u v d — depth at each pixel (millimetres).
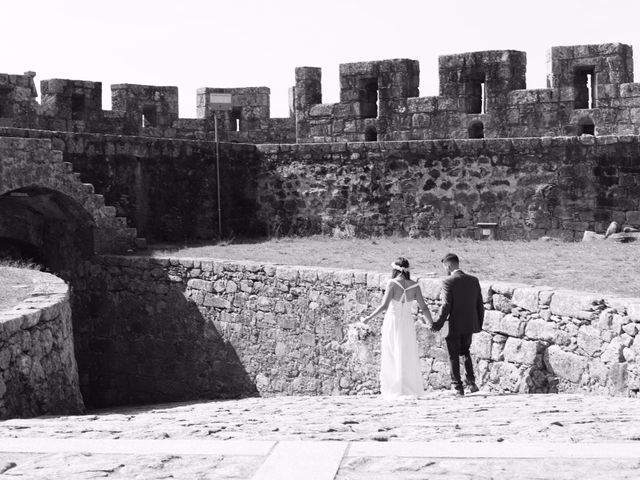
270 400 14852
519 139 25734
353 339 16891
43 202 23578
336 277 17328
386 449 5820
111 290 22578
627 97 27156
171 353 21219
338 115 29656
